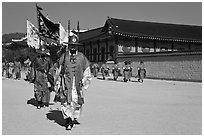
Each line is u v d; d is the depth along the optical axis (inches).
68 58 316.8
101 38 1877.5
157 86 890.7
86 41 2062.0
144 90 744.3
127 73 1119.0
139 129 299.7
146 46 1819.6
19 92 657.0
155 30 1918.1
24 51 1980.8
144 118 358.3
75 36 326.6
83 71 324.2
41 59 446.9
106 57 1877.5
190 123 331.9
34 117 365.1
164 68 1300.4
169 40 1823.3
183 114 388.5
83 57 324.2
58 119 353.1
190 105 472.7
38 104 438.9
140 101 517.3
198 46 1956.2
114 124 322.3
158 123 329.7
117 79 1310.3
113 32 1712.6
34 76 442.3
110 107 444.5
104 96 595.5
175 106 459.8
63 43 340.2
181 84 989.2
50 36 1082.1
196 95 627.5
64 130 295.4
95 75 1560.0
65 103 307.3
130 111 408.2
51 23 1078.4
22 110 416.8
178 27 2063.2
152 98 565.0
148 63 1401.3
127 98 561.3
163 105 470.0
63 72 315.9
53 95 621.3
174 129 301.4
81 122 332.8
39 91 438.9
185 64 1187.3
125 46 1774.1
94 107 443.8
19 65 1167.0
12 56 2021.4
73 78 312.0
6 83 938.7
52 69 448.8
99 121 338.6
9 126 311.9
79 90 316.2
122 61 1615.4
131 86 880.9
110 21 1792.6
